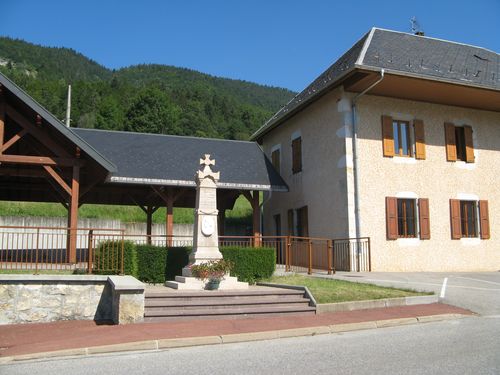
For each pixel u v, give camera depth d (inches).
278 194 957.8
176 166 783.1
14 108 590.2
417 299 475.8
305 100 799.7
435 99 790.5
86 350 306.8
